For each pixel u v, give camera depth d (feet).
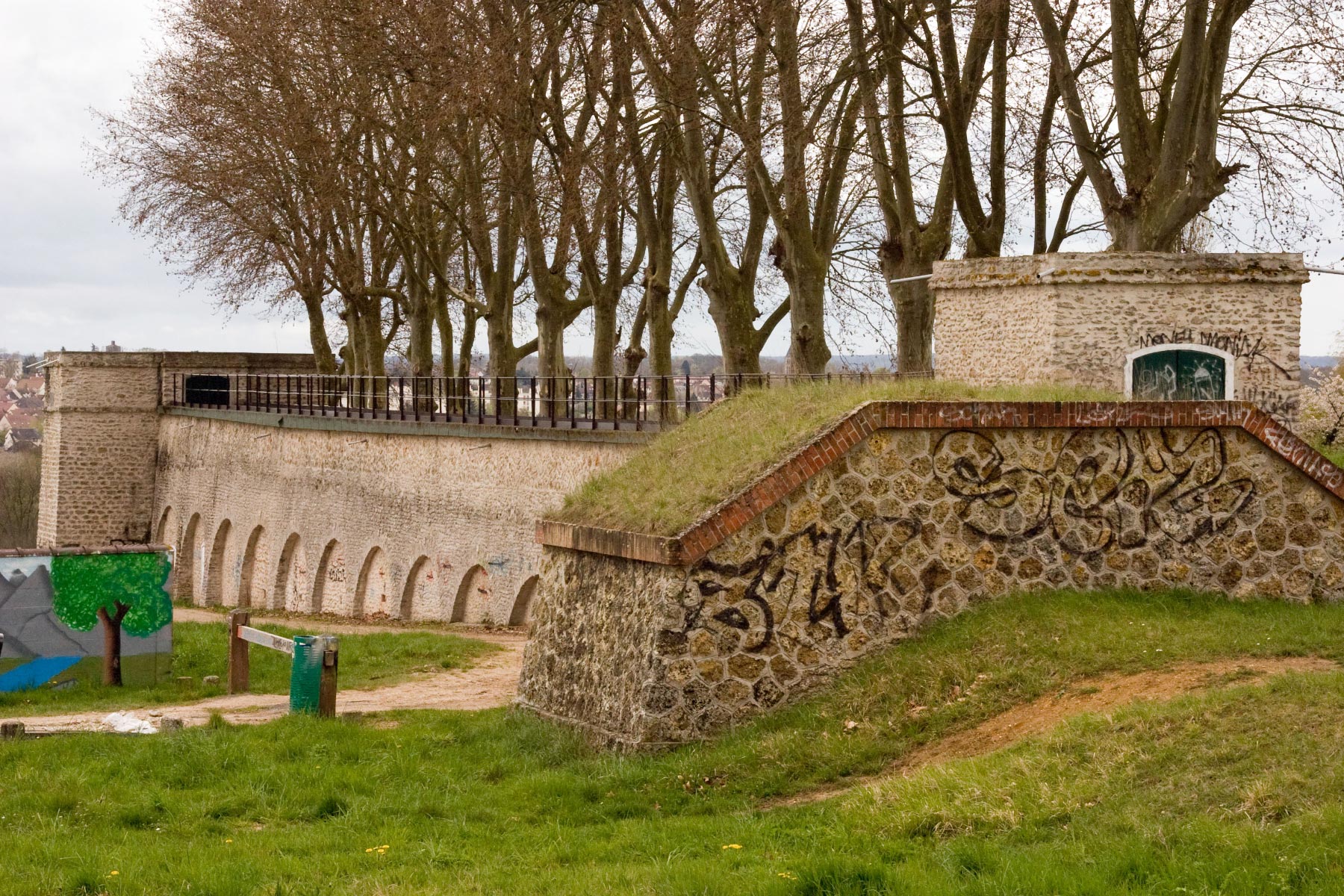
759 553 45.83
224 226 170.50
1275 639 42.63
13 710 62.75
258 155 154.51
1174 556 49.85
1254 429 50.31
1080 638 43.73
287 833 37.99
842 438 46.73
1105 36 91.15
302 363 212.23
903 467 47.67
